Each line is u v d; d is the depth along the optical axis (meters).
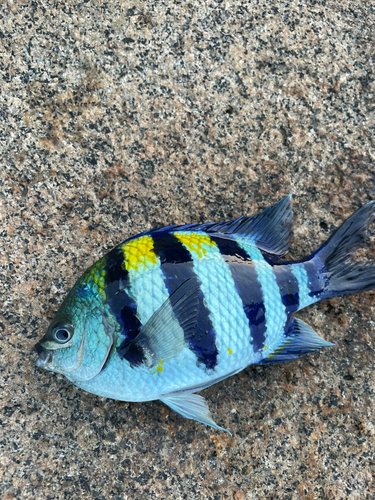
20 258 0.26
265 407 0.26
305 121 0.28
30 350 0.25
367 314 0.27
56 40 0.27
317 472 0.25
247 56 0.28
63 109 0.27
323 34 0.28
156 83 0.27
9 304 0.25
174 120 0.27
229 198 0.27
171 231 0.23
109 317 0.22
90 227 0.26
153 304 0.22
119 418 0.25
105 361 0.22
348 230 0.25
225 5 0.28
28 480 0.24
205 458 0.25
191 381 0.23
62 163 0.26
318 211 0.27
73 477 0.24
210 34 0.28
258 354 0.24
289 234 0.25
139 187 0.27
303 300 0.24
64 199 0.26
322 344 0.24
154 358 0.22
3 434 0.24
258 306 0.23
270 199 0.27
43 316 0.25
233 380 0.26
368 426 0.26
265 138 0.27
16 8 0.27
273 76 0.28
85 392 0.25
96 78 0.27
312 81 0.28
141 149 0.27
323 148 0.28
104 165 0.27
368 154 0.28
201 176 0.27
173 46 0.27
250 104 0.27
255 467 0.25
